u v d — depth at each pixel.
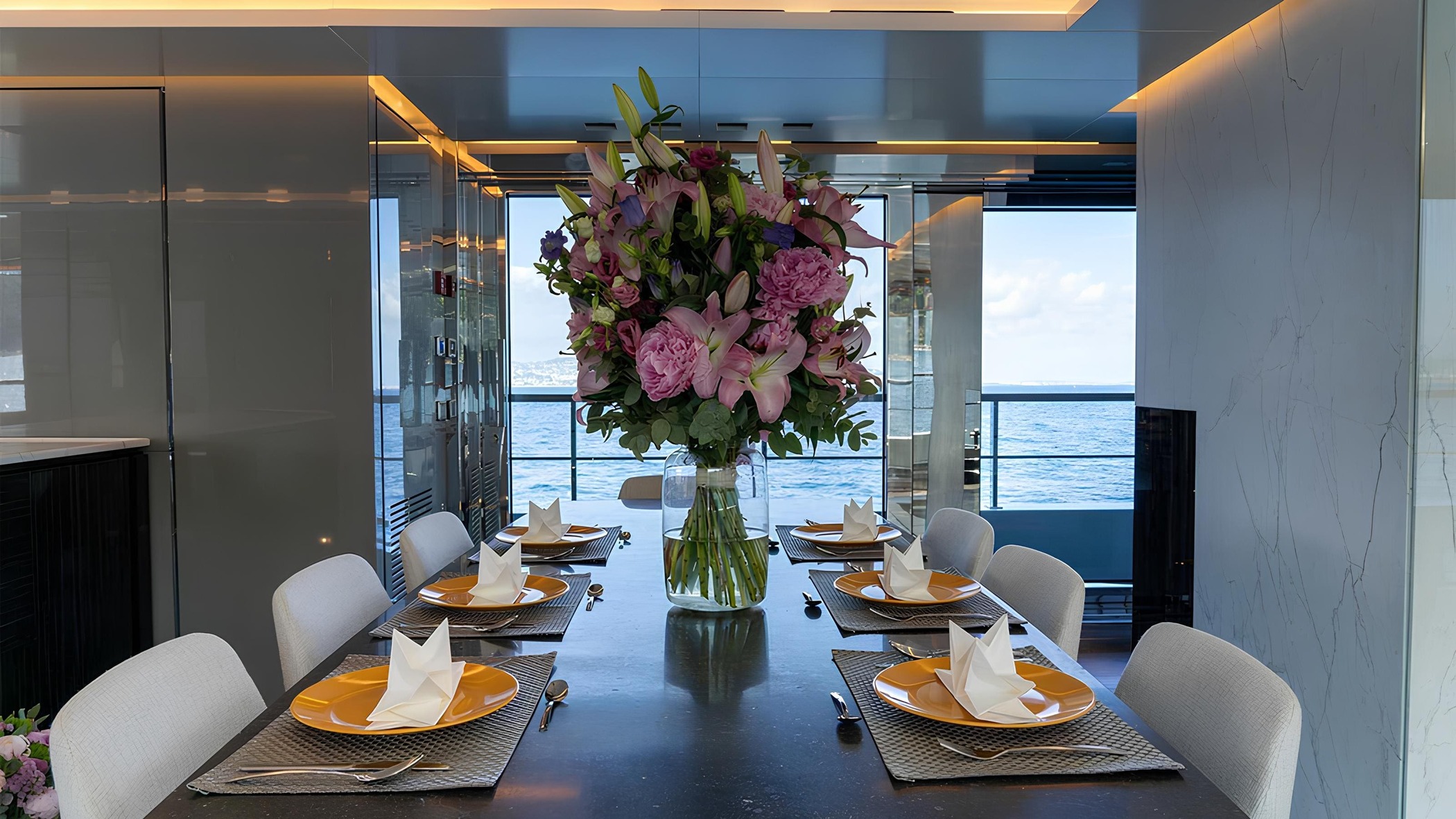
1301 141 2.72
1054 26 3.08
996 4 3.10
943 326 5.09
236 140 3.61
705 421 1.46
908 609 1.69
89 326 3.66
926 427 5.11
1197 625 3.34
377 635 1.54
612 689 1.29
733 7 3.06
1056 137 4.52
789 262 1.45
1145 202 3.76
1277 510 2.84
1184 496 3.43
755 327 1.49
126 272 3.65
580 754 1.07
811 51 3.27
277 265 3.63
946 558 2.54
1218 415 3.19
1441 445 2.23
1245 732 1.19
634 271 1.50
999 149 4.66
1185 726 1.31
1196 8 2.85
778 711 1.21
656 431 1.51
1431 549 2.26
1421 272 2.24
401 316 3.92
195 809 0.94
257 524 3.68
